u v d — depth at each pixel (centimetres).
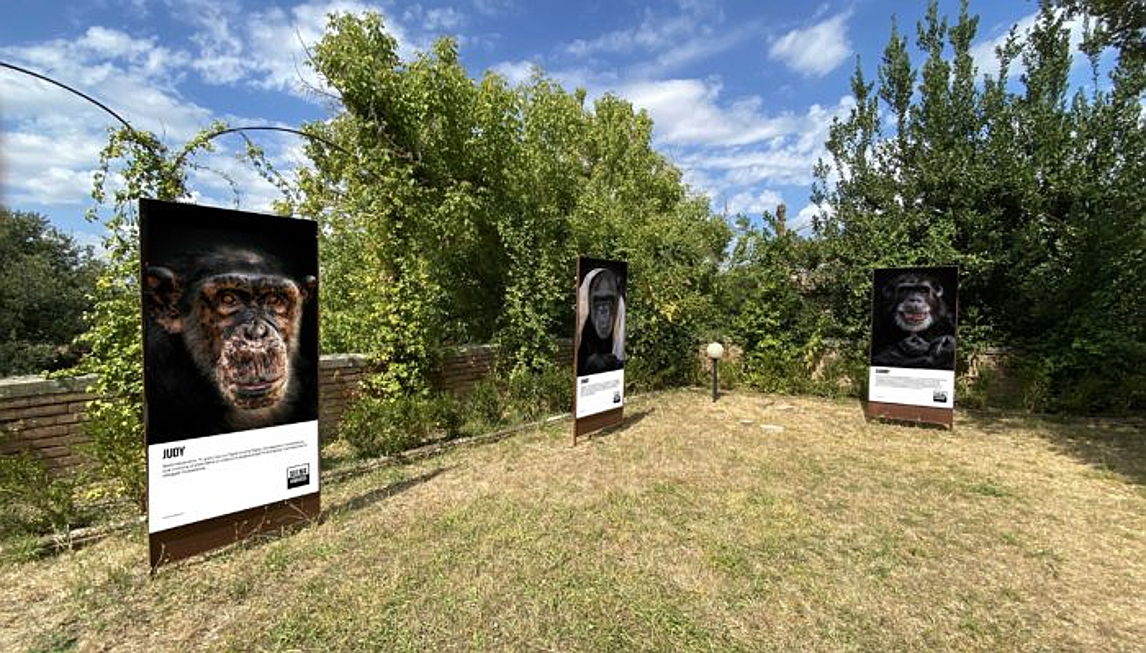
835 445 722
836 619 316
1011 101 967
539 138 1021
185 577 345
